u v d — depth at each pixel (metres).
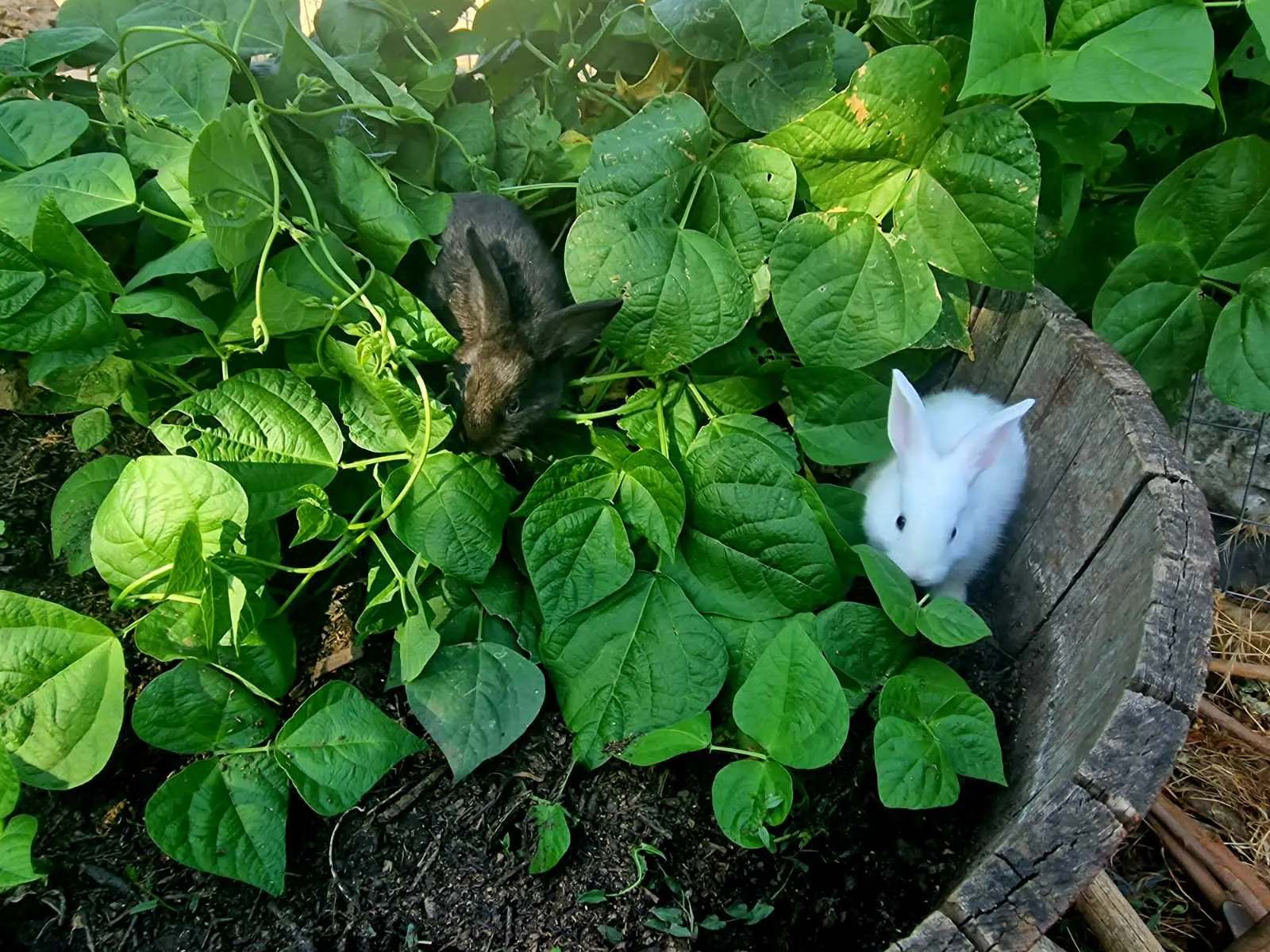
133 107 0.65
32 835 0.51
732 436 0.64
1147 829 0.70
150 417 0.67
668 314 0.64
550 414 0.74
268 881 0.53
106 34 0.76
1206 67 0.54
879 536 0.70
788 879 0.58
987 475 0.69
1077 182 0.69
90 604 0.63
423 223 0.68
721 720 0.63
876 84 0.60
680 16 0.66
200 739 0.56
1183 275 0.66
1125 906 0.62
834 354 0.65
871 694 0.63
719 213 0.66
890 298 0.64
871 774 0.61
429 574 0.64
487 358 0.75
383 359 0.59
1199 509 0.53
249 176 0.61
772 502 0.63
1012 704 0.64
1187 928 0.66
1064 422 0.64
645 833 0.59
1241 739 0.76
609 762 0.61
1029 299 0.66
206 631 0.54
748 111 0.66
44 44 0.70
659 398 0.68
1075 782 0.47
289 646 0.60
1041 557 0.66
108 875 0.55
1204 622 0.49
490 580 0.64
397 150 0.74
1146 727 0.47
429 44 0.82
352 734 0.56
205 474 0.55
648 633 0.62
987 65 0.56
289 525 0.67
